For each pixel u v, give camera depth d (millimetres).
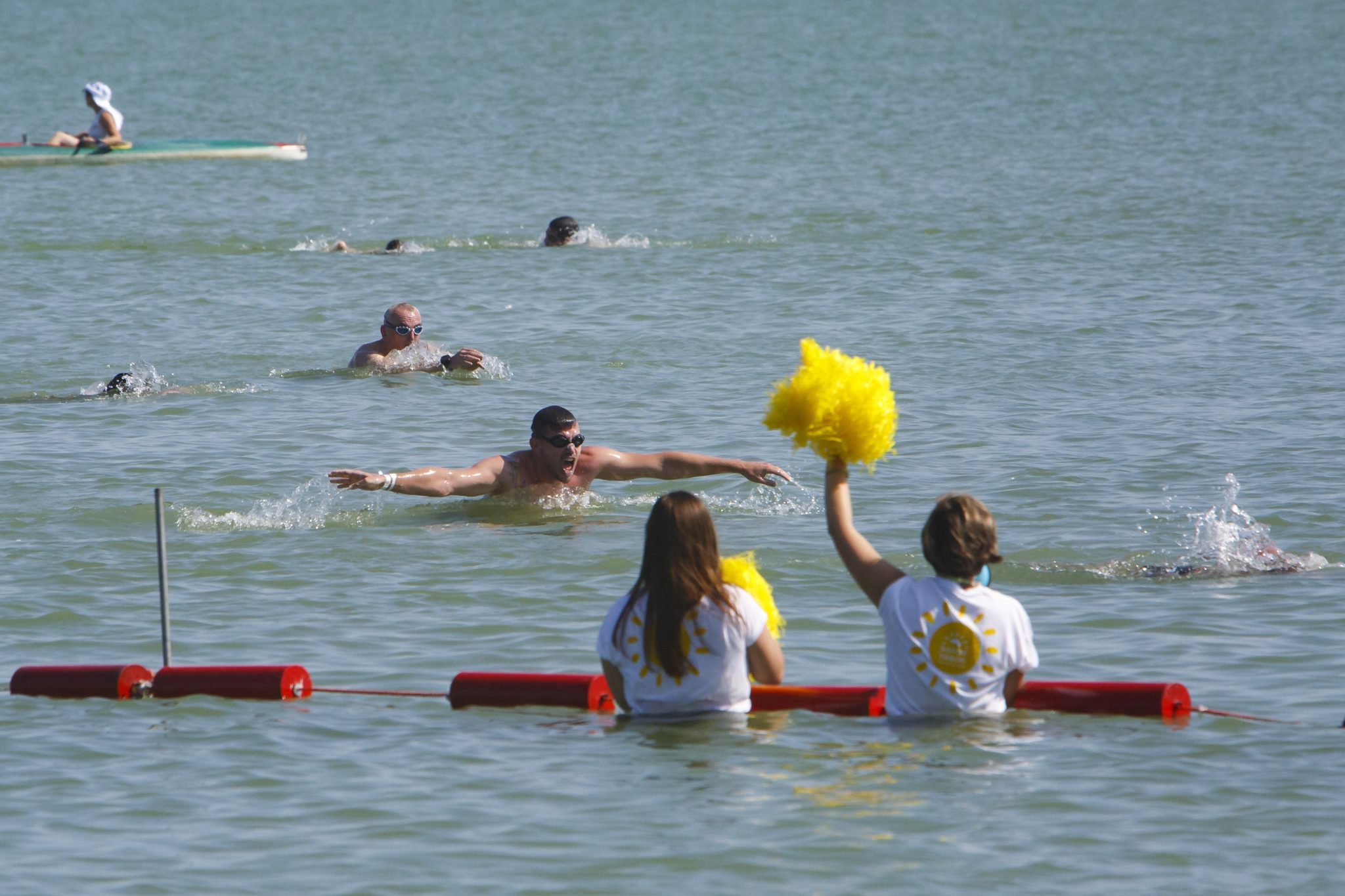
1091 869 18047
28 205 101562
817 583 30469
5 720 23266
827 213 94875
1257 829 19031
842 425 21438
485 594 30062
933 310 63375
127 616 28719
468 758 21594
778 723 22422
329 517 35906
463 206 102438
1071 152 125250
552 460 36438
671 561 22328
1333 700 23516
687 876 18016
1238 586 29969
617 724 22656
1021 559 32031
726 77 196875
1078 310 62812
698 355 55562
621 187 110062
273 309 66250
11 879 18219
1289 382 49281
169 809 20125
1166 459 40156
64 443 43125
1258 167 113750
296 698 24219
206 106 173500
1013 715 22594
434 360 53625
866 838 18859
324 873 18266
